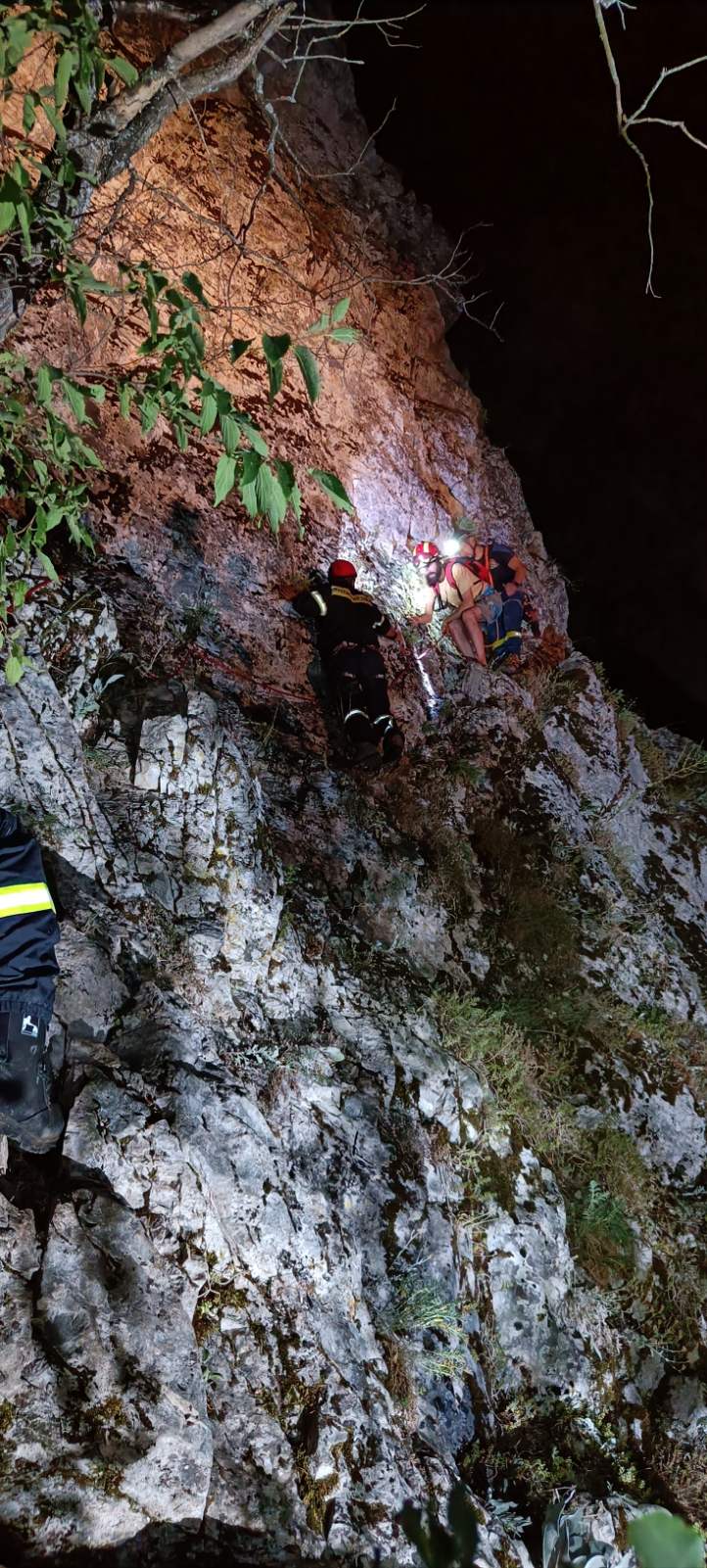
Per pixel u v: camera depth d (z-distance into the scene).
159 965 4.20
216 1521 3.10
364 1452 3.53
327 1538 3.28
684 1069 6.40
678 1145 6.05
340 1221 4.19
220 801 4.81
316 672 6.42
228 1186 3.72
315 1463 3.39
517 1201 5.00
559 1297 4.89
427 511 8.35
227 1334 3.49
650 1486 4.67
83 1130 3.40
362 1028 4.91
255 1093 4.23
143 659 5.25
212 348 7.04
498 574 7.73
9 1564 2.64
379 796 6.24
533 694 7.95
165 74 2.80
